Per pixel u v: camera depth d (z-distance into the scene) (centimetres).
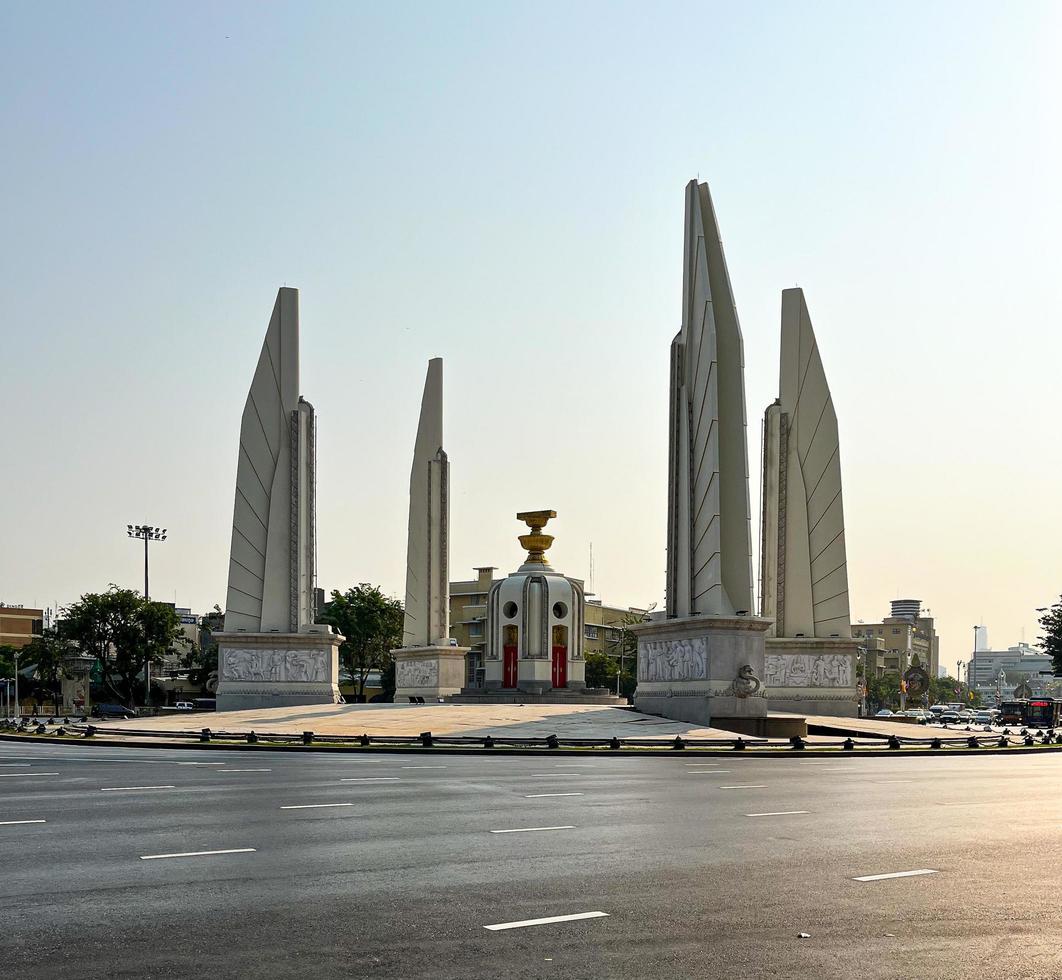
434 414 8038
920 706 13225
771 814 2205
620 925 1240
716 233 5747
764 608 7062
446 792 2525
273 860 1605
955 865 1653
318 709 6312
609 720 5409
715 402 5547
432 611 7844
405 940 1164
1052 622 9881
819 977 1058
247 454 6988
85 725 4978
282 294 7125
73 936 1166
